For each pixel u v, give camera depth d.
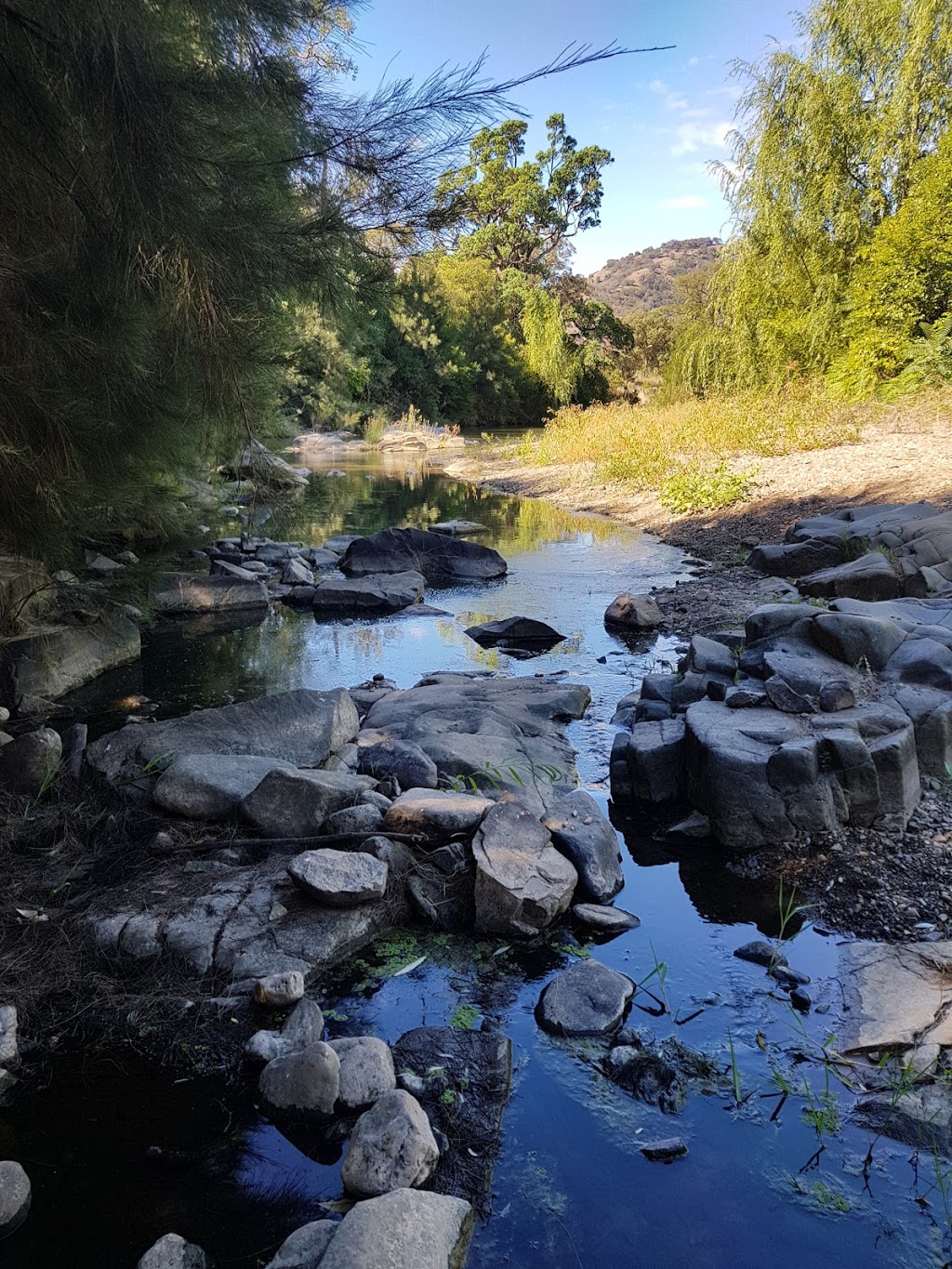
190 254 3.58
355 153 3.95
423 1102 2.90
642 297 174.88
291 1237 2.35
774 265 21.08
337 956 3.68
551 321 50.84
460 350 46.88
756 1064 3.10
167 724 5.16
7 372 4.04
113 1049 3.18
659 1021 3.32
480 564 11.77
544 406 53.22
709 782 4.63
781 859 4.45
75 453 4.77
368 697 6.68
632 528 14.93
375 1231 2.26
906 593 8.31
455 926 3.94
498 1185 2.61
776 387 20.34
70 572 6.87
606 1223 2.48
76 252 3.86
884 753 4.59
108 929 3.67
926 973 3.48
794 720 4.94
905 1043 3.11
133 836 4.36
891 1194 2.57
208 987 3.46
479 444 34.91
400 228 4.25
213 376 4.52
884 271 17.56
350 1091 2.89
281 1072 2.93
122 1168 2.69
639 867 4.47
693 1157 2.71
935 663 5.27
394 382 43.28
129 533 9.38
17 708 6.42
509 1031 3.27
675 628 8.87
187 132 3.39
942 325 16.92
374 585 10.56
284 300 4.73
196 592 10.08
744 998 3.45
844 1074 3.03
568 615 9.64
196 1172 2.67
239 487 18.41
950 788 4.80
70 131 3.36
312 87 3.90
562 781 5.19
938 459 12.70
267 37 3.67
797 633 5.73
